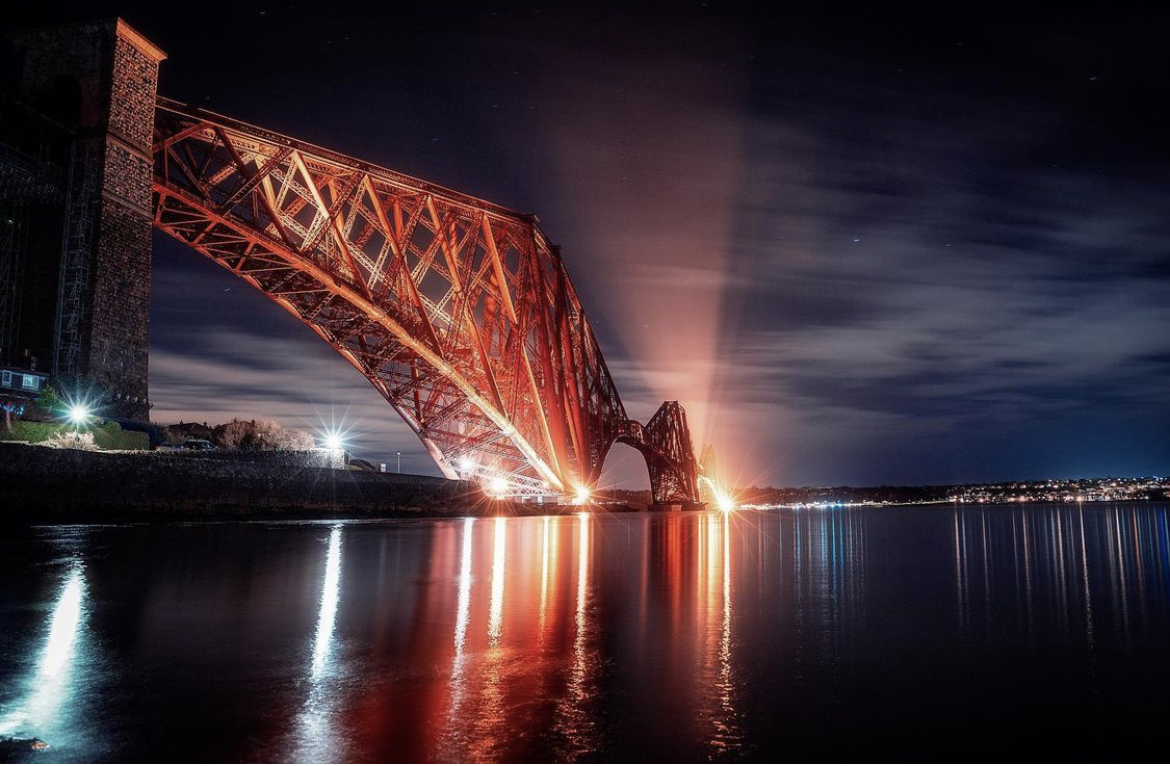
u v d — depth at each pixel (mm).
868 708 7945
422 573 19266
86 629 10820
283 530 34719
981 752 6750
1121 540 43156
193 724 6898
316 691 8055
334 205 57375
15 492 29625
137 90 43750
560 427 73438
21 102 38125
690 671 9328
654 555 28250
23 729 6672
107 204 41062
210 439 61938
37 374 37875
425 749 6426
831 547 35688
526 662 9602
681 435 130250
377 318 59219
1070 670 9797
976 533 52781
